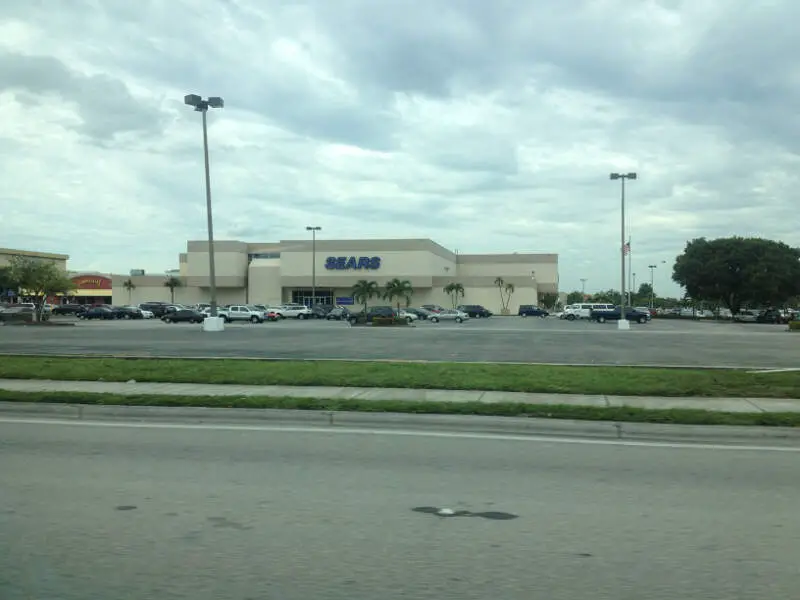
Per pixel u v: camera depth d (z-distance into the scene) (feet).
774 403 39.78
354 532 18.61
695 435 32.99
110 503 21.18
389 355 73.87
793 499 22.13
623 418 34.78
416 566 16.22
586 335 127.03
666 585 15.17
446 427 35.04
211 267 132.77
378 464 26.73
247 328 159.53
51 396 40.34
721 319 307.58
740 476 25.17
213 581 15.30
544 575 15.71
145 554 16.89
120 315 246.47
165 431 33.73
